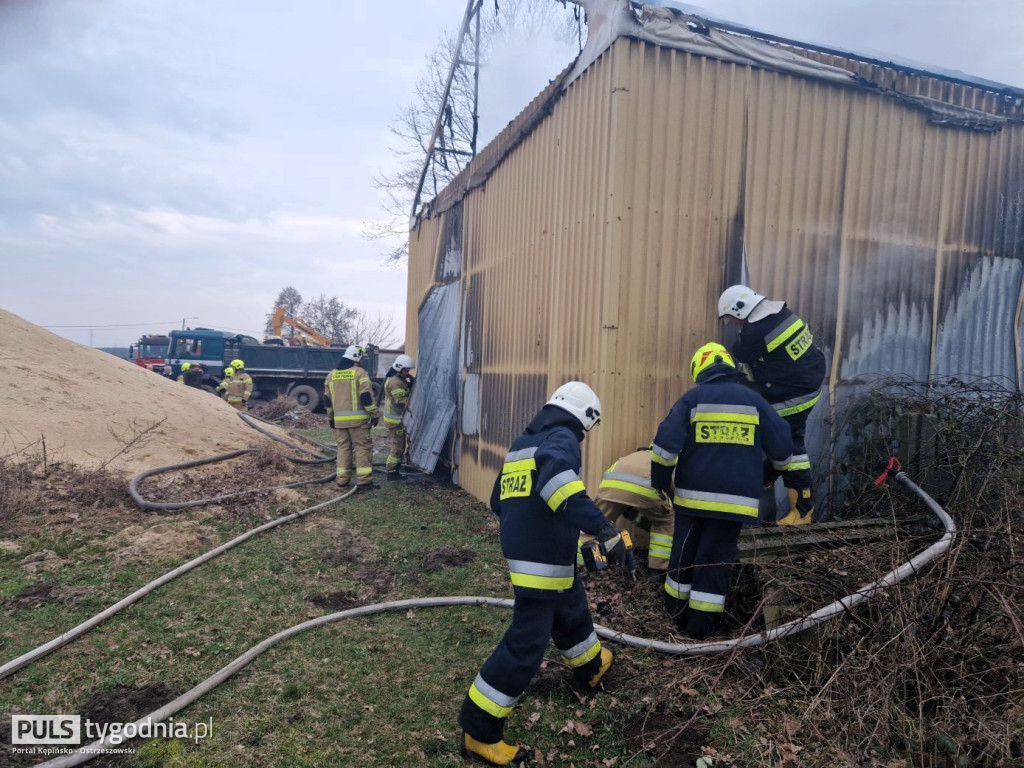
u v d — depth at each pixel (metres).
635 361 5.04
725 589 3.73
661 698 3.21
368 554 5.52
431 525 6.47
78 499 6.08
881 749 2.71
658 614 4.13
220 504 6.66
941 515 3.93
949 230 6.12
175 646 3.71
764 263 5.41
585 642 3.16
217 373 21.42
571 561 2.91
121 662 3.51
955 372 6.16
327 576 4.97
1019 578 3.01
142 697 3.20
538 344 6.27
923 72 5.91
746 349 4.81
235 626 4.03
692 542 3.88
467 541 5.95
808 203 5.57
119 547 5.17
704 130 5.21
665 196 5.09
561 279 5.79
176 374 21.44
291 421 17.89
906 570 3.23
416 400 10.29
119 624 3.94
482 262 8.00
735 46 5.27
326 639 3.88
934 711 2.88
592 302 5.21
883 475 4.79
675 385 5.16
